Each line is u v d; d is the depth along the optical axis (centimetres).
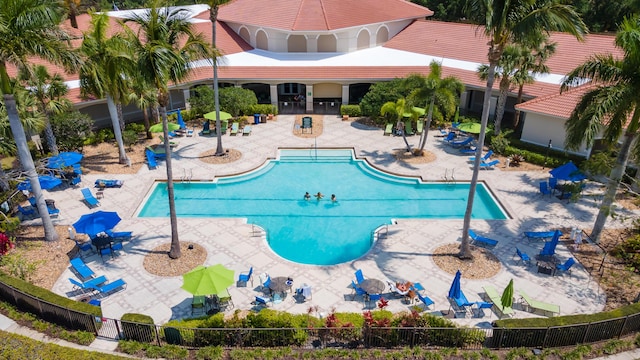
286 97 4912
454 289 1811
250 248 2294
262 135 3828
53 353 1555
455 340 1638
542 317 1791
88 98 3544
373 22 4716
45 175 2711
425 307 1886
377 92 3909
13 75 3312
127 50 2019
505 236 2388
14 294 1806
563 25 1677
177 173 3125
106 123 4181
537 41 1850
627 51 1845
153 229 2458
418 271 2117
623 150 2127
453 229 2462
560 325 1628
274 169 3284
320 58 4547
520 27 1717
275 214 2692
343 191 2967
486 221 2534
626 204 2686
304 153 3534
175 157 3378
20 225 2456
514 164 3219
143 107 3534
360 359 1571
